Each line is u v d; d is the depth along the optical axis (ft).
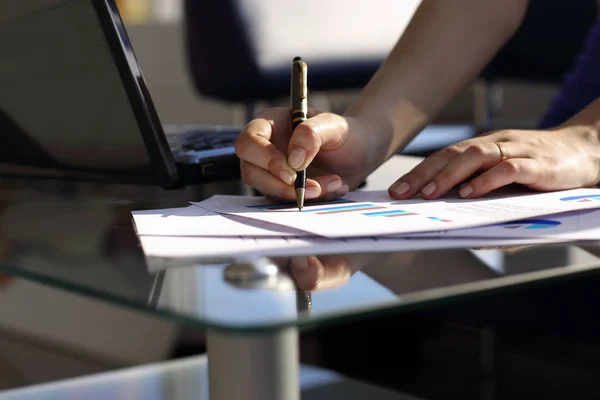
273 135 2.96
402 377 5.85
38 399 2.96
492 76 8.45
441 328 5.30
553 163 2.82
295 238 2.16
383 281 1.71
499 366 4.89
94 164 3.07
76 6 2.72
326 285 1.68
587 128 3.15
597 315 4.22
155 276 1.78
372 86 3.64
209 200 2.83
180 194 3.06
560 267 1.83
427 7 3.91
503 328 4.66
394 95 3.56
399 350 5.93
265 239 2.15
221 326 1.43
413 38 3.81
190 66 8.57
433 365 5.39
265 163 2.70
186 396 3.00
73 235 2.28
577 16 7.98
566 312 4.33
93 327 8.05
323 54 8.69
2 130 3.21
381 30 9.15
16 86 3.02
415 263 1.87
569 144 2.99
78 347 8.04
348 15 8.95
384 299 1.58
